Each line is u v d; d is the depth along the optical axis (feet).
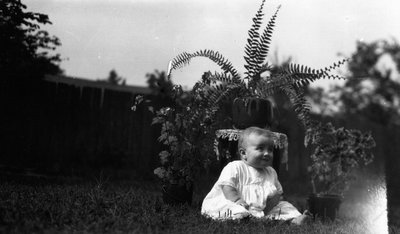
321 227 11.50
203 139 14.92
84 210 10.73
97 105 34.30
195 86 15.43
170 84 18.62
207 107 15.19
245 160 13.82
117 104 35.04
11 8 23.29
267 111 15.07
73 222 9.37
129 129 35.22
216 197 13.12
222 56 15.99
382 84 46.80
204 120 15.02
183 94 16.39
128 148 35.12
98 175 28.68
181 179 14.42
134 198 14.06
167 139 14.83
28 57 26.71
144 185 24.23
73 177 25.77
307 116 15.97
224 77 15.64
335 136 17.47
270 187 13.53
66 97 32.78
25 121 30.32
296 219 12.18
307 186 32.45
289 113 37.45
